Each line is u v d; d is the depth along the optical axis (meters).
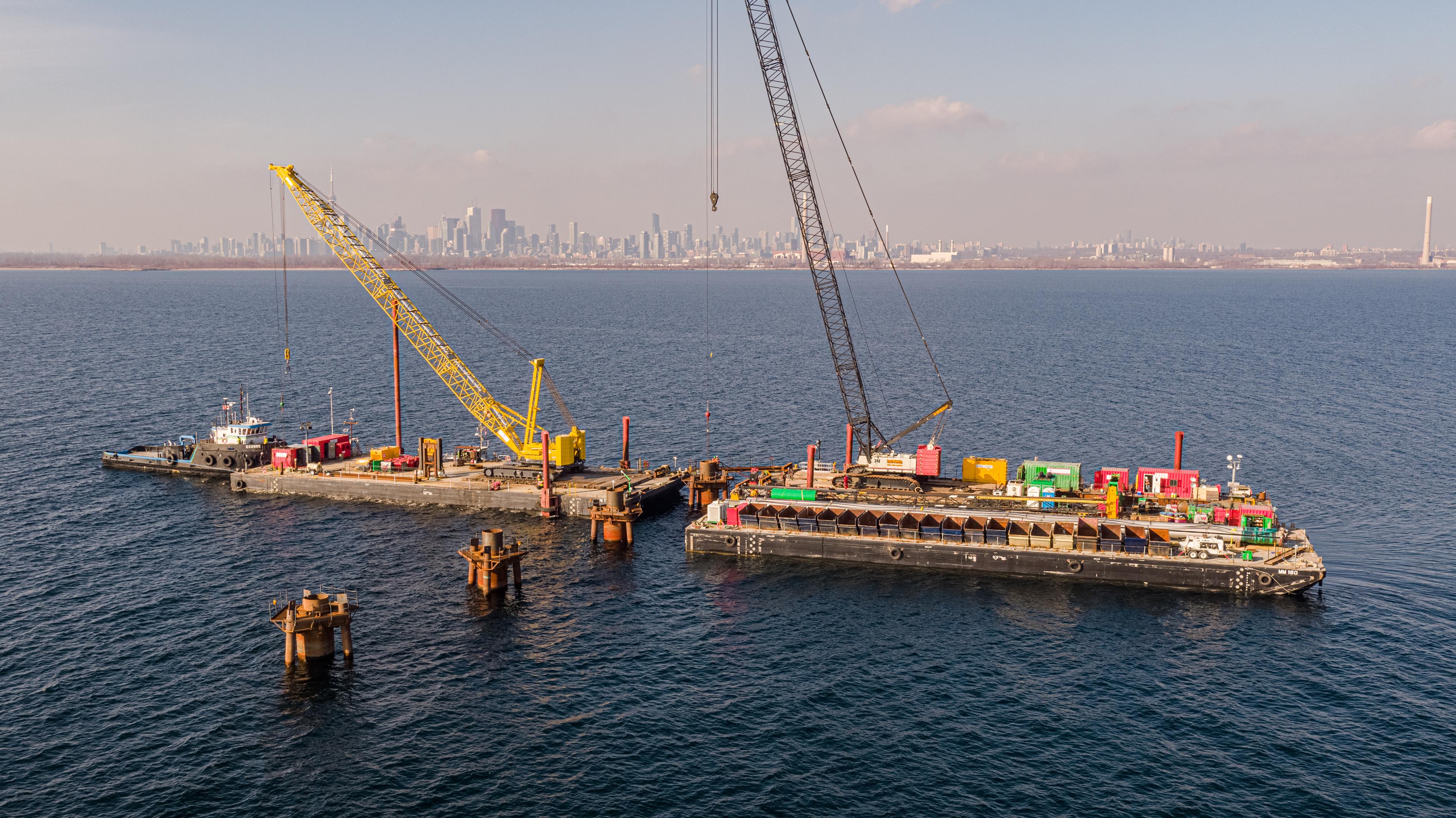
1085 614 76.25
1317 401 169.38
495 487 107.44
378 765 54.41
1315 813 50.16
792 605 78.69
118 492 110.25
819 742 57.25
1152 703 61.75
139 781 52.38
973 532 86.06
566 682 64.75
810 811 50.41
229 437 122.94
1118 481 96.38
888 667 67.25
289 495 111.25
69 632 71.06
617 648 70.31
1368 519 98.25
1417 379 194.50
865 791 52.25
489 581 80.25
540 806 50.75
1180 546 82.12
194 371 199.88
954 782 53.09
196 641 69.94
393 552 91.56
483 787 52.44
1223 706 61.28
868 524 90.25
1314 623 73.69
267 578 83.50
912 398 173.88
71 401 163.25
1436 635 71.00
